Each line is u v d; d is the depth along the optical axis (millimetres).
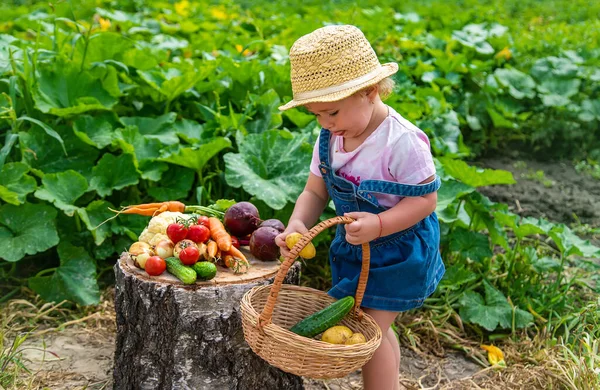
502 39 8539
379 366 3072
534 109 7844
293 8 11250
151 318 3121
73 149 4910
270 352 2674
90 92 5152
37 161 4805
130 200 4922
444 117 6496
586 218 6273
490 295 4504
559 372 3814
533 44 8961
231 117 5117
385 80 2924
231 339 3102
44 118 5012
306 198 3193
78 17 7469
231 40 7559
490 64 7953
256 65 5805
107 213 4672
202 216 3430
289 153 4703
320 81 2721
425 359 4125
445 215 4648
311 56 2723
